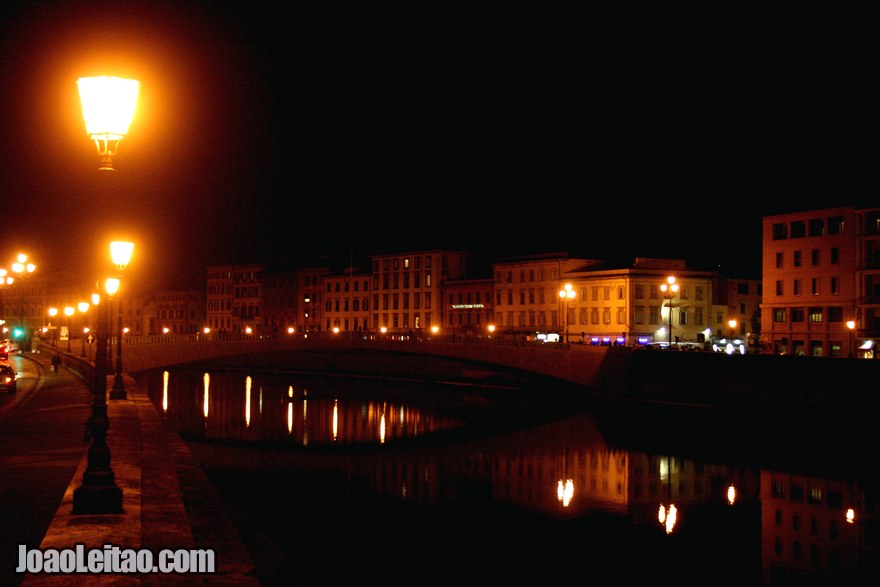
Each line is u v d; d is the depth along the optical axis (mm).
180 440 34438
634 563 35125
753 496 47250
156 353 90062
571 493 48094
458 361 99688
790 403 71875
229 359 144375
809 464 56031
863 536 39375
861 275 91125
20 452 27859
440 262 145625
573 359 90875
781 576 33688
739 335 122062
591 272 118875
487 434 71188
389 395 101438
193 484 26250
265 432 70938
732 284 122062
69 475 23594
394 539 37750
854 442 64125
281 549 35438
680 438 67375
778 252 100062
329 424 76625
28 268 51156
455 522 41125
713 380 78812
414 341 103000
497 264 133750
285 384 115562
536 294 127438
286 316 179125
